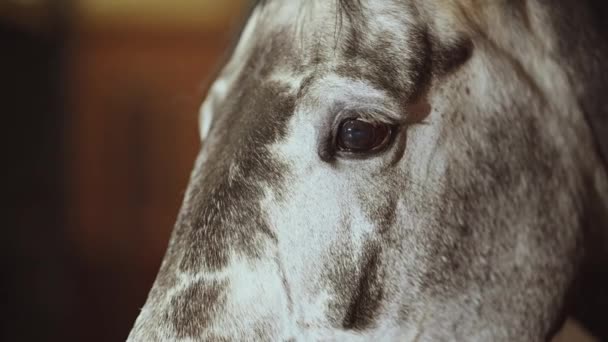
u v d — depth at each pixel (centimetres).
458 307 92
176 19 367
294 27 91
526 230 94
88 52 352
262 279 88
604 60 97
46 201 288
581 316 104
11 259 275
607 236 99
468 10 93
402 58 88
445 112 91
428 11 91
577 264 96
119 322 321
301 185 88
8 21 279
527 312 94
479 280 92
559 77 96
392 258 90
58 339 284
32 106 288
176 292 88
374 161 89
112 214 356
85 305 318
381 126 88
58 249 289
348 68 88
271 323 88
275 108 89
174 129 360
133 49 361
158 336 87
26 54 287
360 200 89
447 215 91
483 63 92
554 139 95
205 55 371
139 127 361
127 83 361
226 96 94
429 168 90
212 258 88
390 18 89
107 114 359
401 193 90
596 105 97
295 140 88
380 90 87
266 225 88
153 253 354
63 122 300
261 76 91
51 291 283
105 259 346
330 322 89
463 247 92
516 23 95
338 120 88
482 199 92
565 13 96
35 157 289
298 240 88
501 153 93
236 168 89
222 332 87
